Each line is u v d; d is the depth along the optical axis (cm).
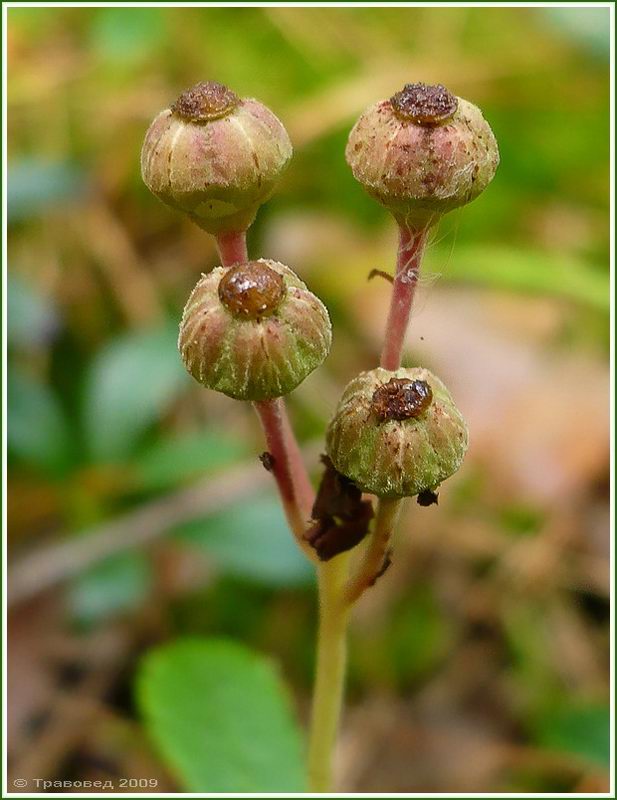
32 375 18
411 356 20
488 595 17
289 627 17
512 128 21
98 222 20
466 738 16
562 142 21
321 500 13
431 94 12
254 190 13
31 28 21
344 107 21
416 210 13
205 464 16
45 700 16
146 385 16
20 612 16
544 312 20
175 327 17
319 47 21
